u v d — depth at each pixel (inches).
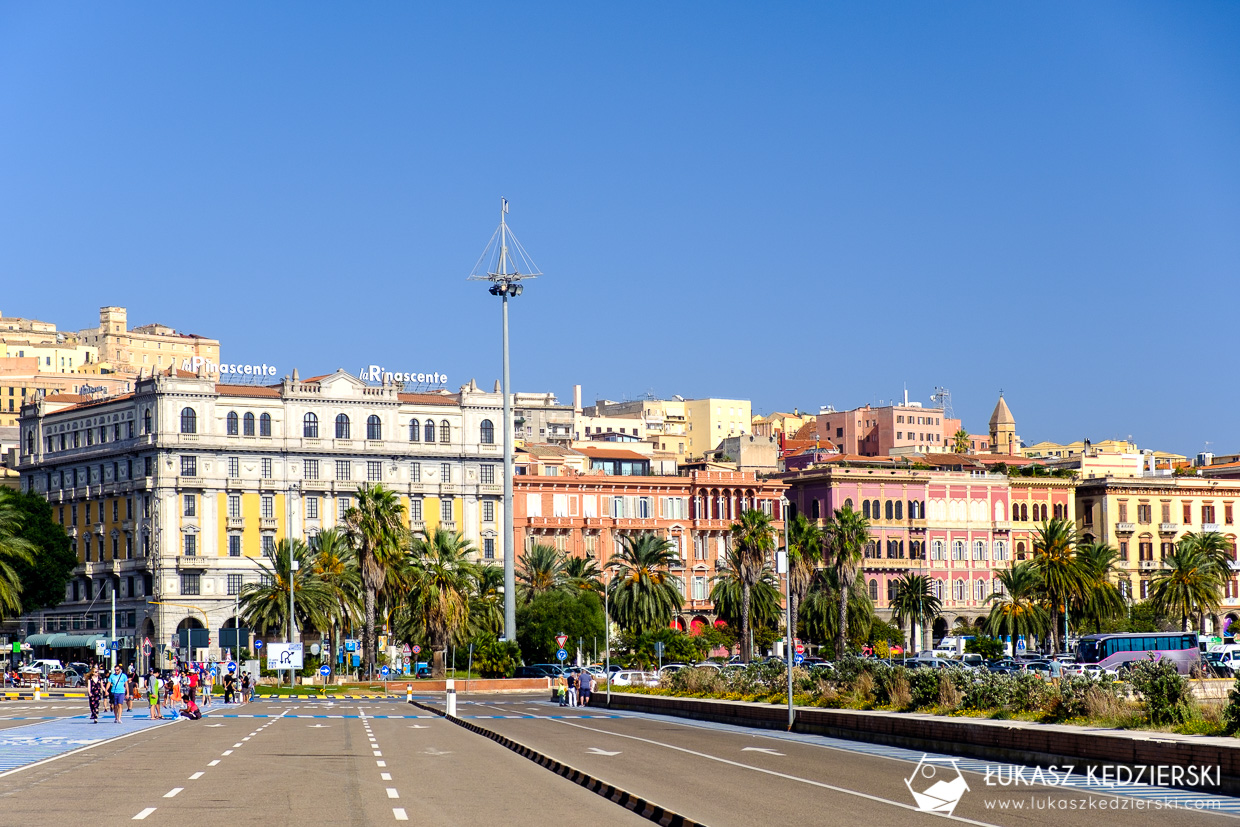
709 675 2992.1
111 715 2972.4
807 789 1278.3
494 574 5423.2
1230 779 1234.6
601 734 2100.1
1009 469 7135.8
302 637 5723.4
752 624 5551.2
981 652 5467.5
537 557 5551.2
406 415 6304.1
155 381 5846.5
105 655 5438.0
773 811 1120.2
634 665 4970.5
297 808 1135.6
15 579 4665.4
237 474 5959.6
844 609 5546.3
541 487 6368.1
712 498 6643.7
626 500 6496.1
